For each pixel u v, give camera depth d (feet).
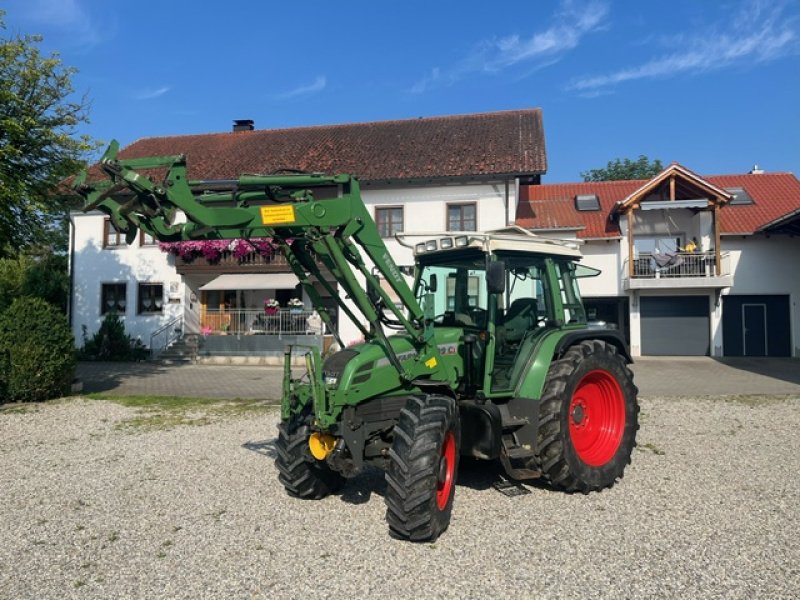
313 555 14.30
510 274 19.66
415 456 14.73
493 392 17.99
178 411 36.29
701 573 13.03
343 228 15.96
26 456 25.31
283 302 80.02
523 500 18.02
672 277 71.36
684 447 24.71
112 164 14.61
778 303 72.38
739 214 74.79
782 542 14.65
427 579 12.94
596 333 20.86
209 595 12.44
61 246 97.25
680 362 66.03
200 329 78.02
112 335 76.69
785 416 31.78
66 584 13.07
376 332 16.44
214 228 15.71
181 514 17.44
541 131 77.66
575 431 19.54
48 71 44.06
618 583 12.63
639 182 84.07
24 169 44.55
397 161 73.61
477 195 68.80
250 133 92.07
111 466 23.25
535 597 12.10
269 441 27.25
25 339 40.06
